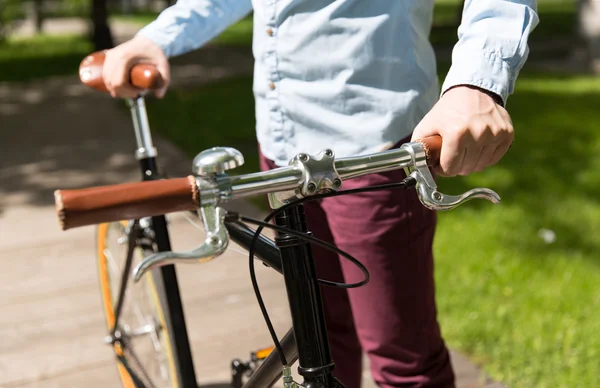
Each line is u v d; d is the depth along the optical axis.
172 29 1.78
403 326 1.64
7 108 8.55
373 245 1.59
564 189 4.61
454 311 2.99
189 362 1.90
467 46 1.15
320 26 1.52
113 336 2.21
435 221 1.66
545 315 2.93
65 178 5.40
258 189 1.02
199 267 3.51
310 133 1.60
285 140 1.64
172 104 8.11
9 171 5.64
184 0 1.84
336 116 1.55
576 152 5.53
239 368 1.88
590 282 3.23
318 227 1.70
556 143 5.83
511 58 1.14
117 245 2.36
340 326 1.82
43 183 5.28
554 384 2.46
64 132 7.04
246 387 1.46
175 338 1.89
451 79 1.12
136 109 1.86
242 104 8.01
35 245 3.93
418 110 1.55
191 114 7.46
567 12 19.77
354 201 1.58
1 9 16.77
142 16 26.77
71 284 3.43
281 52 1.58
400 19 1.51
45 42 17.52
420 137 1.08
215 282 3.35
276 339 1.19
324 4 1.52
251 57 12.56
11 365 2.73
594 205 4.30
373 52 1.51
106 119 7.61
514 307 3.00
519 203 4.35
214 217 0.99
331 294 1.76
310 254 1.16
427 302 1.66
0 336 2.95
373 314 1.65
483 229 3.90
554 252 3.59
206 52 13.28
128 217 0.95
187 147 5.99
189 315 3.05
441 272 3.35
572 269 3.37
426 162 1.06
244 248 1.33
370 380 2.51
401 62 1.52
